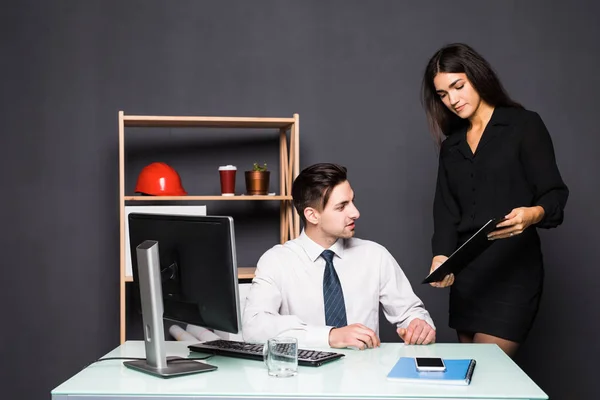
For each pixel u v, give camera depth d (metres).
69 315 3.54
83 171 3.54
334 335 1.99
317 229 2.33
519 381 1.61
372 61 3.68
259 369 1.74
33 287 3.52
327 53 3.66
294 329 2.03
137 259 1.75
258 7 3.63
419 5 3.70
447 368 1.68
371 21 3.68
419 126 3.69
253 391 1.53
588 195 3.71
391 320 2.41
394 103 3.69
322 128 3.66
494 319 2.53
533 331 3.70
